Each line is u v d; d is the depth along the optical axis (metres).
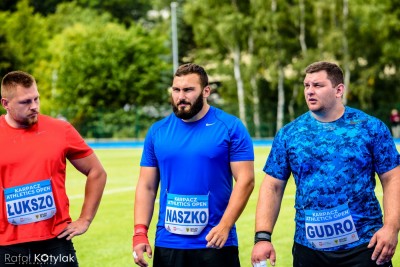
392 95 78.88
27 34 96.50
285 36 79.06
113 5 128.88
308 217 7.57
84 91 84.62
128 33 88.44
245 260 13.77
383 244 7.26
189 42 104.44
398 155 7.61
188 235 8.23
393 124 71.62
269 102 83.88
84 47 86.00
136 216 8.56
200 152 8.20
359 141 7.49
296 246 7.80
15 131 8.16
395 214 7.39
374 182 7.65
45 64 94.00
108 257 14.33
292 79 82.00
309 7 78.06
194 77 8.15
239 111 78.50
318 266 7.60
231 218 8.09
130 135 77.38
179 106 8.16
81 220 8.38
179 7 106.25
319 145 7.55
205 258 8.20
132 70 85.94
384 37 74.06
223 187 8.34
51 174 8.16
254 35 77.62
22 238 8.06
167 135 8.38
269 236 7.89
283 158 7.87
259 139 76.00
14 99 7.89
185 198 8.24
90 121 77.81
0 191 8.07
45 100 87.81
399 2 74.06
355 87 74.81
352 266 7.46
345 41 74.75
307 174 7.61
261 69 82.69
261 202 7.98
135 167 38.09
